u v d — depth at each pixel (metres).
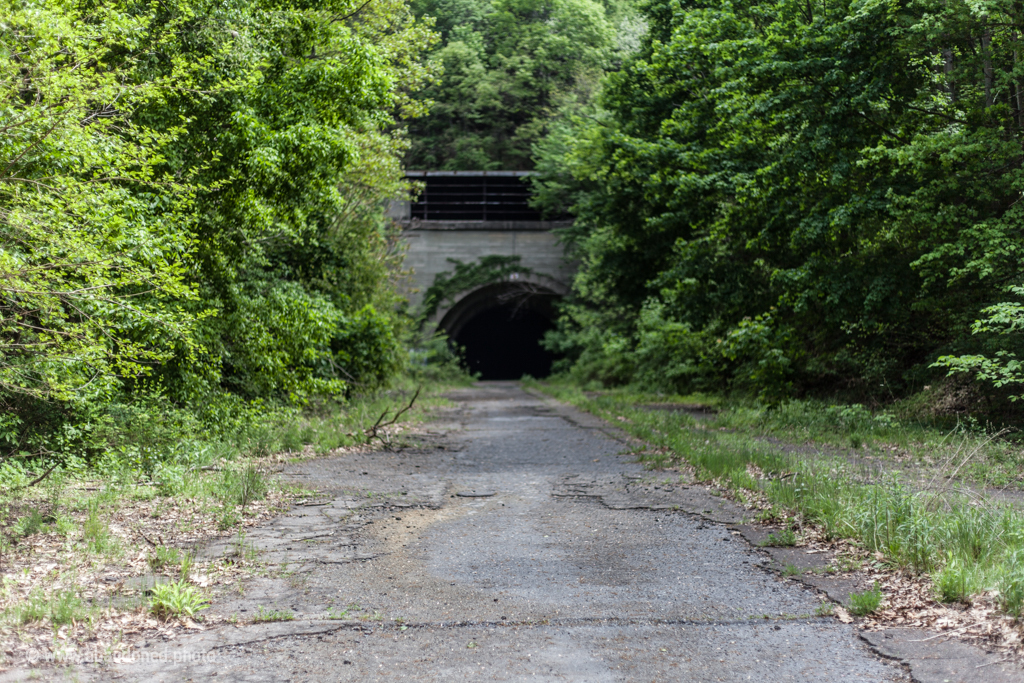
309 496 10.27
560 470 12.71
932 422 15.77
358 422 17.73
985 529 6.89
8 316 9.08
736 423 18.14
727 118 21.73
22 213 7.87
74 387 10.05
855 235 18.12
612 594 6.35
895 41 15.79
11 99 8.07
